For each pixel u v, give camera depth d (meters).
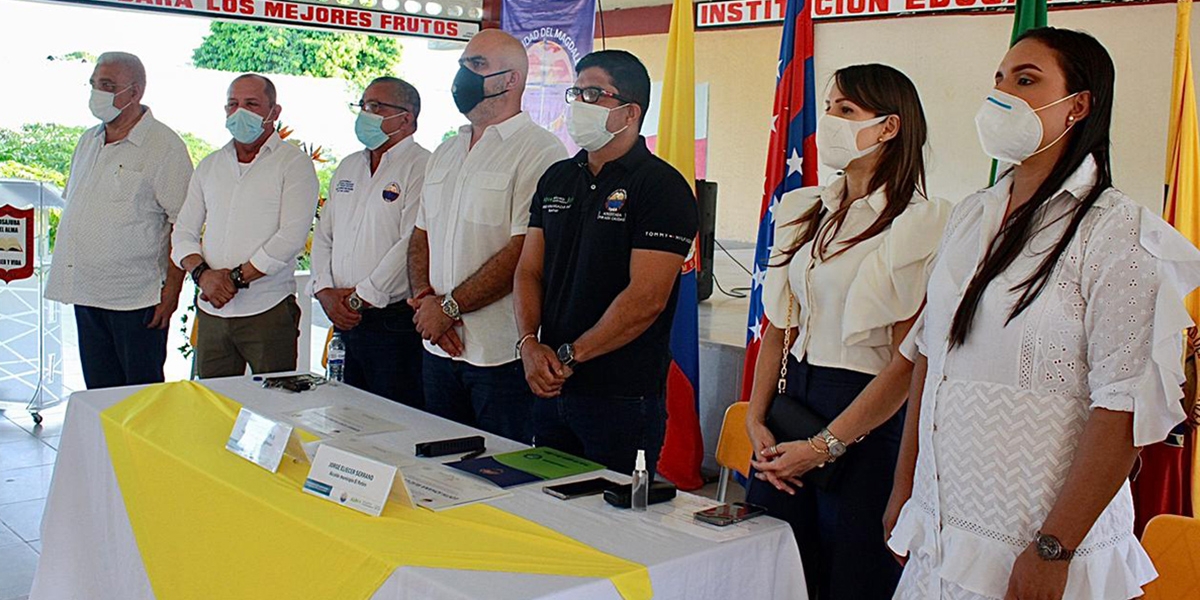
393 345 3.73
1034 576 1.55
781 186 3.83
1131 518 1.67
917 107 2.21
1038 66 1.61
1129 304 1.49
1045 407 1.58
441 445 2.36
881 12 3.67
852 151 2.19
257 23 5.10
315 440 2.47
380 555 1.69
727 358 4.46
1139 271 1.49
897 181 2.19
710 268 5.56
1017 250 1.61
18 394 5.40
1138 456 1.56
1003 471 1.62
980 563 1.63
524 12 4.83
